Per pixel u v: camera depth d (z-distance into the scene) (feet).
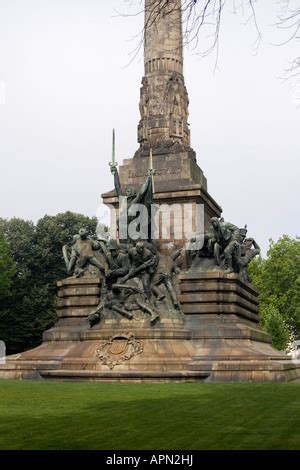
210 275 122.42
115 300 118.21
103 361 106.93
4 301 281.33
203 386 90.17
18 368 112.06
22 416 59.16
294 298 301.22
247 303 133.28
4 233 304.09
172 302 121.08
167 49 150.71
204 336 115.34
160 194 136.26
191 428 51.72
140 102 151.84
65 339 121.90
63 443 45.01
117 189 127.95
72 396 76.64
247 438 47.09
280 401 70.74
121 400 72.23
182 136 148.56
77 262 131.44
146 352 107.04
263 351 115.34
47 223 303.27
